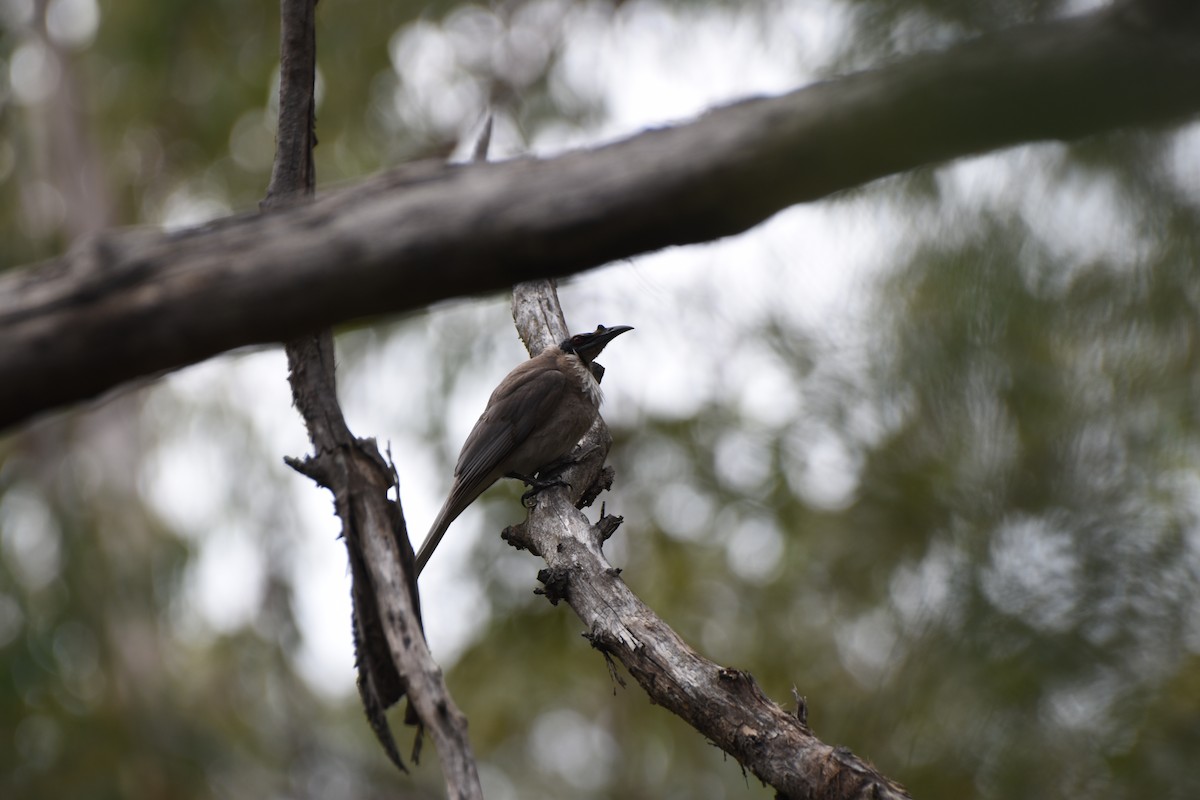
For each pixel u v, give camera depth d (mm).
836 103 3516
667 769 19250
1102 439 10273
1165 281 9062
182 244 3730
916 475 12047
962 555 10758
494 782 21156
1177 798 9133
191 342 3736
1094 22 3432
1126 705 9602
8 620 17109
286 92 6879
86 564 18453
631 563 17312
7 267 22984
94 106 23828
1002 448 10539
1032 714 9914
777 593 15766
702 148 3584
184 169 23922
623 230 3682
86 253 3715
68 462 20375
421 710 5914
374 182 3814
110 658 18141
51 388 3719
